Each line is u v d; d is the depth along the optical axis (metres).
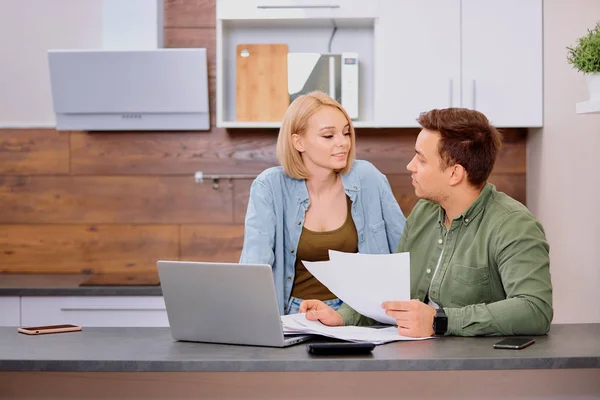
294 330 1.88
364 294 1.91
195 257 3.74
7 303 3.32
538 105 3.39
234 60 3.61
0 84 3.71
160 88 3.45
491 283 2.04
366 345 1.68
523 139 3.70
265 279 1.74
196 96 3.47
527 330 1.89
